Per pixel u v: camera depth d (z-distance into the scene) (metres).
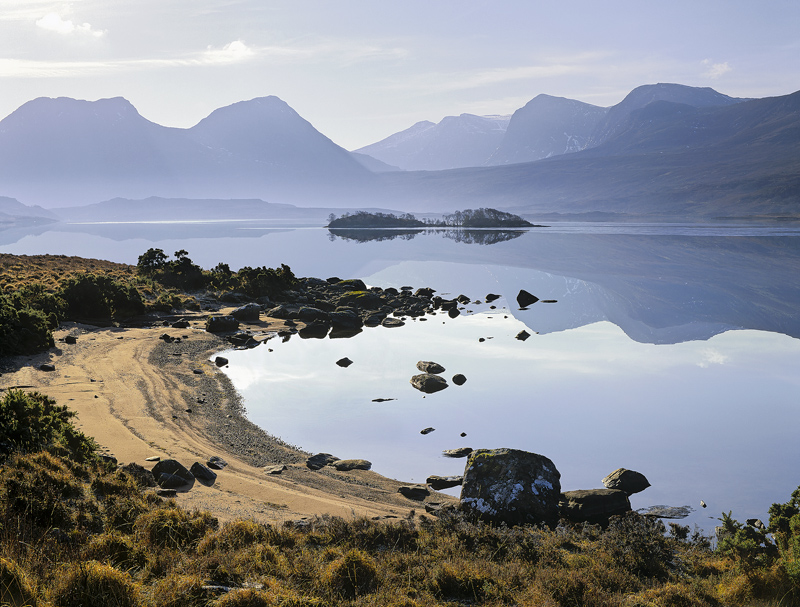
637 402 29.47
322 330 46.50
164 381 30.28
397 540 13.27
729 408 28.66
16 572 7.47
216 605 7.98
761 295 70.50
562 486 19.59
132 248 150.38
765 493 19.00
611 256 122.44
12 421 15.63
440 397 29.78
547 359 39.22
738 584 10.77
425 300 64.06
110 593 7.73
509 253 130.62
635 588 11.47
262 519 14.90
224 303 58.41
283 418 26.20
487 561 12.13
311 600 8.56
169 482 17.11
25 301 41.59
